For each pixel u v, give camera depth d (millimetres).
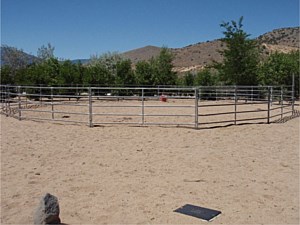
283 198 5297
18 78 28812
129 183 6047
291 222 4438
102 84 30375
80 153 8352
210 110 19500
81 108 20516
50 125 12820
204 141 9844
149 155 8148
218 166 7160
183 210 4820
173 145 9297
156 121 14273
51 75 28797
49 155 8125
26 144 9359
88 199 5266
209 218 4551
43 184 5988
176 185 5938
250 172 6711
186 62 105062
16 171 6770
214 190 5676
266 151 8539
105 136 10625
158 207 4945
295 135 10797
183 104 23828
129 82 31141
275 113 17531
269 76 30781
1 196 5367
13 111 16750
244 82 31594
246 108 20562
